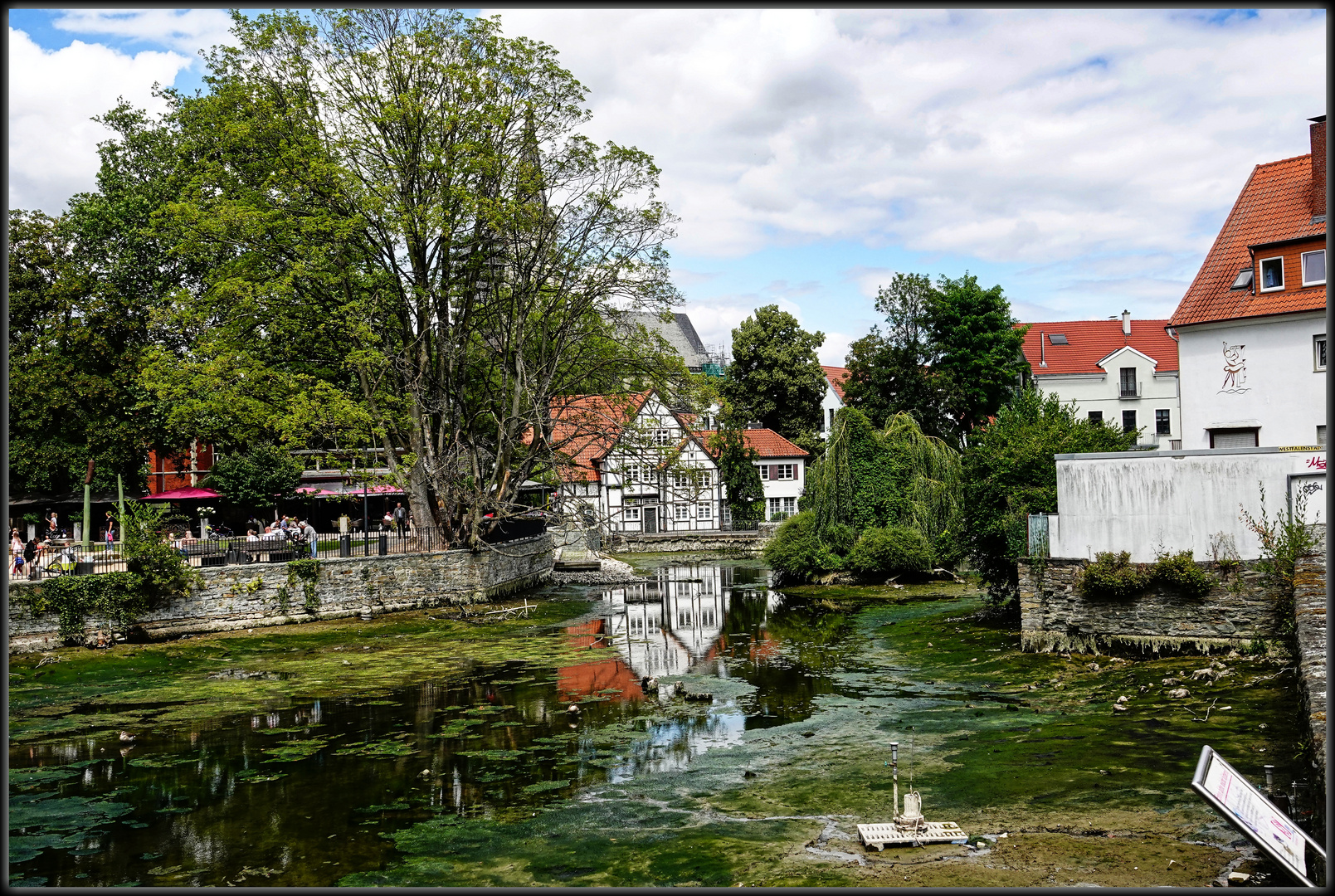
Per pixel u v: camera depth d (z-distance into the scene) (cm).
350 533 3728
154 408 3959
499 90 3362
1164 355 6078
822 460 4269
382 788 1441
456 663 2512
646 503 6844
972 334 5959
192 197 3334
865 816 1248
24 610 2570
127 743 1733
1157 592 2056
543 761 1569
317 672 2398
